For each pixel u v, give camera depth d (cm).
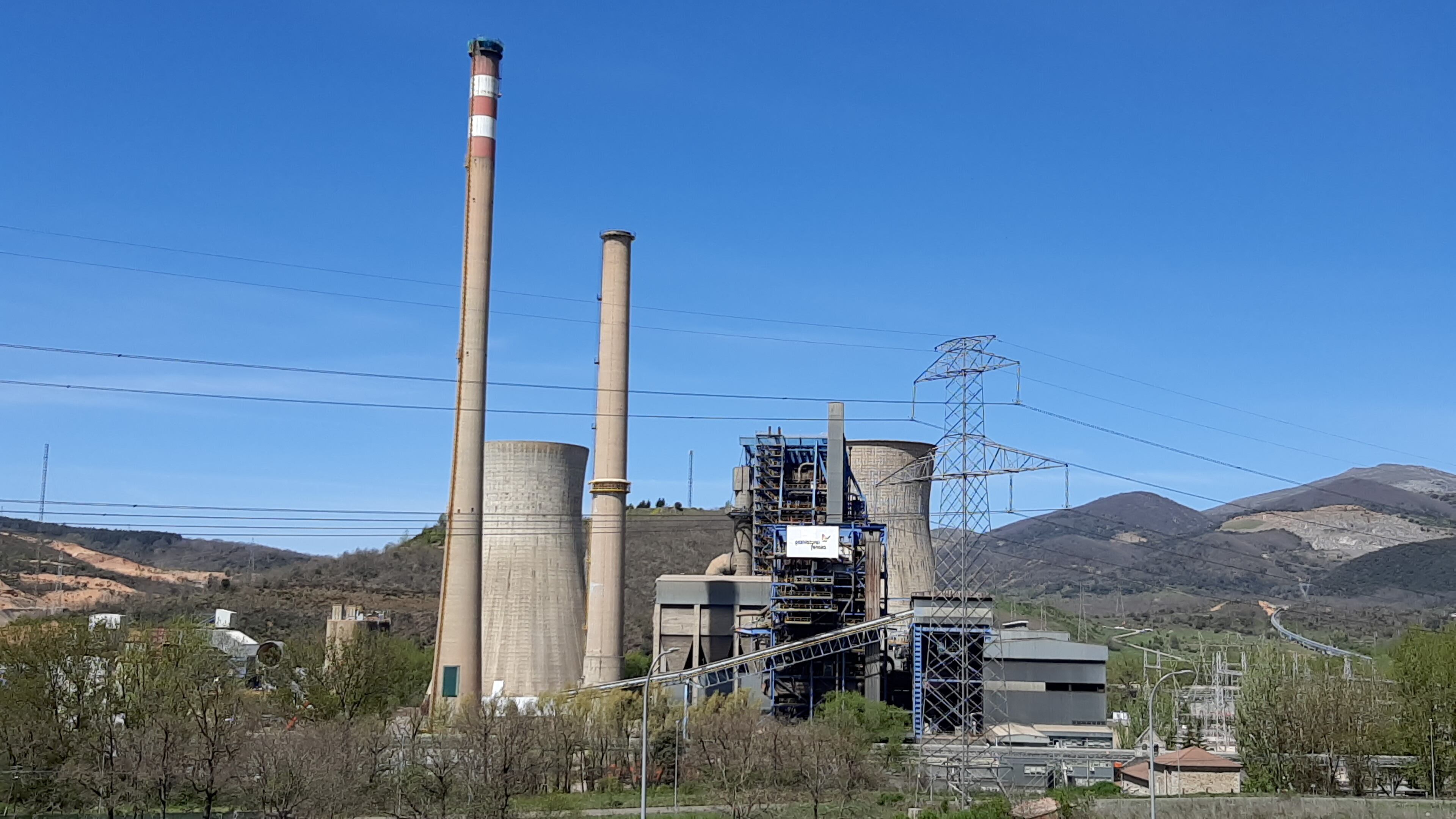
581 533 14512
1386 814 8288
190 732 8219
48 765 8625
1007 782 10244
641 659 16438
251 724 8919
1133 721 14400
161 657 10275
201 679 10012
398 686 14512
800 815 8394
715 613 14262
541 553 13900
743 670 13438
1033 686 13462
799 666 13225
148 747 7838
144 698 9350
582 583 14350
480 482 11388
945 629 12031
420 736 9888
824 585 12925
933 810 8325
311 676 11569
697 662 14125
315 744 8119
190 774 7850
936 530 12644
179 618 13900
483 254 11562
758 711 11194
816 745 9225
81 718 9006
